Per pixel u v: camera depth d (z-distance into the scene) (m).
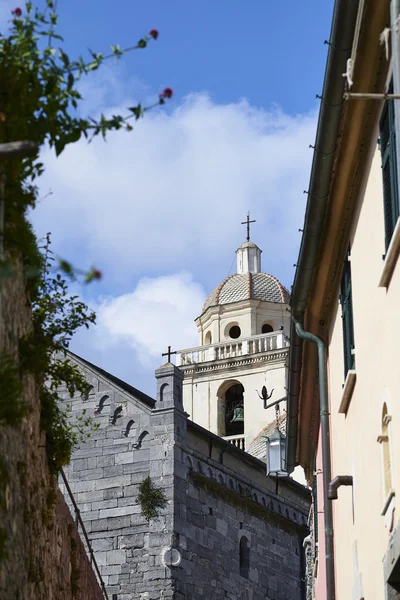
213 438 54.97
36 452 18.98
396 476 18.39
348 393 23.78
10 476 15.41
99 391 53.91
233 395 95.81
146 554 50.53
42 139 14.53
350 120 20.53
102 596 35.62
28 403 16.83
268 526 57.94
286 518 59.12
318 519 33.91
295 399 32.47
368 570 21.62
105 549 51.25
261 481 58.34
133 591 50.12
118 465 52.47
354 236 22.89
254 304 98.75
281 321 99.19
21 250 15.22
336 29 18.56
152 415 52.72
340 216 23.52
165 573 49.88
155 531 50.78
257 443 80.75
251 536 56.28
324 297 26.97
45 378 20.36
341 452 25.81
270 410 91.75
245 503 56.31
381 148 19.23
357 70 19.31
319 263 25.58
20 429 16.47
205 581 51.81
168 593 49.53
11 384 13.49
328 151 21.34
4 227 14.57
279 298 99.88
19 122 14.34
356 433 23.08
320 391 26.67
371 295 20.78
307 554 41.59
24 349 17.12
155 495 51.25
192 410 94.81
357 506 23.17
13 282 15.77
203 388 95.06
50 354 18.81
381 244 19.81
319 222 23.70
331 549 25.88
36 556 18.83
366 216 21.41
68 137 14.53
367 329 21.27
